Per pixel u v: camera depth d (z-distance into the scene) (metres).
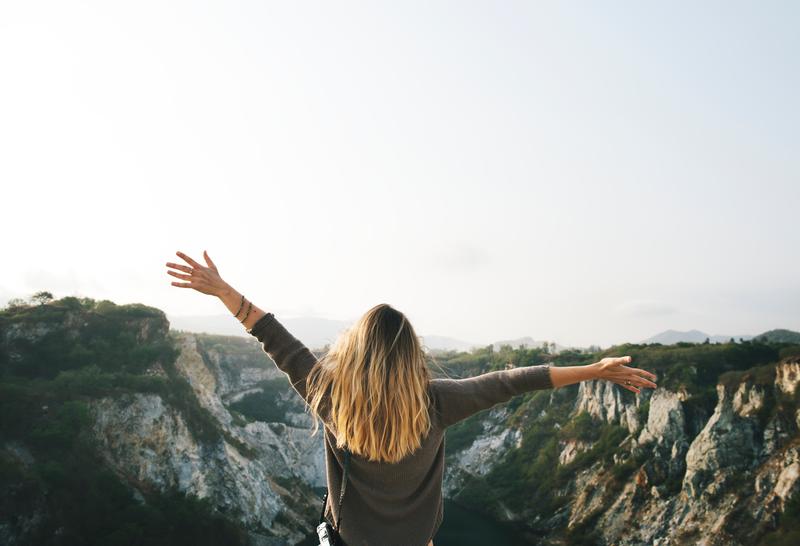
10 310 87.56
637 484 83.44
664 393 90.62
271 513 87.00
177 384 87.69
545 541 86.88
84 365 80.62
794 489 61.91
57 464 60.66
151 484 71.31
